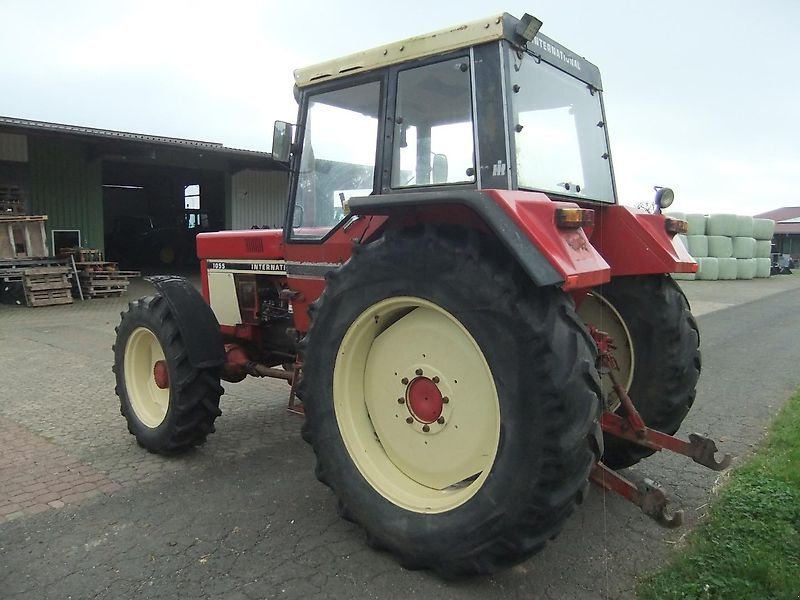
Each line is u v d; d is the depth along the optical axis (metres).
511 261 2.58
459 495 2.71
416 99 3.14
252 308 4.68
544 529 2.50
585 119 3.66
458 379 2.78
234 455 4.34
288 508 3.49
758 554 2.84
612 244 3.67
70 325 10.44
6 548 3.05
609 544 3.09
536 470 2.42
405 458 2.99
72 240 16.44
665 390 3.62
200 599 2.63
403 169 3.22
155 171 22.48
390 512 2.86
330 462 3.07
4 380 6.58
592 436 2.49
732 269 22.02
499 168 2.85
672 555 2.96
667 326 3.61
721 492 3.61
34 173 15.69
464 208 2.75
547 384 2.39
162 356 4.41
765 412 5.41
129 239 22.78
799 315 12.27
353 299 2.94
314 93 3.65
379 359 3.05
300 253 3.77
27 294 12.89
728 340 9.30
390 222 3.01
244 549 3.04
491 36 2.85
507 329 2.46
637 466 4.09
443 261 2.63
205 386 4.16
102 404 5.64
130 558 2.96
